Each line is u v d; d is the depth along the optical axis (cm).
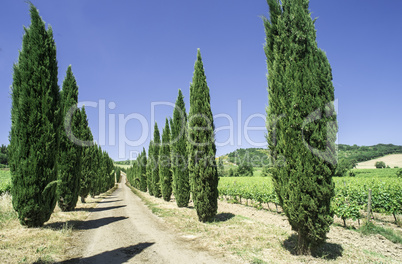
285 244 661
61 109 953
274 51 620
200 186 1027
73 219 1105
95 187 2617
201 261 558
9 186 1756
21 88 855
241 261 546
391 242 725
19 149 822
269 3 642
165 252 630
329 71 574
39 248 625
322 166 525
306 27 568
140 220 1120
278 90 594
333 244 662
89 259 578
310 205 520
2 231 776
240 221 1025
